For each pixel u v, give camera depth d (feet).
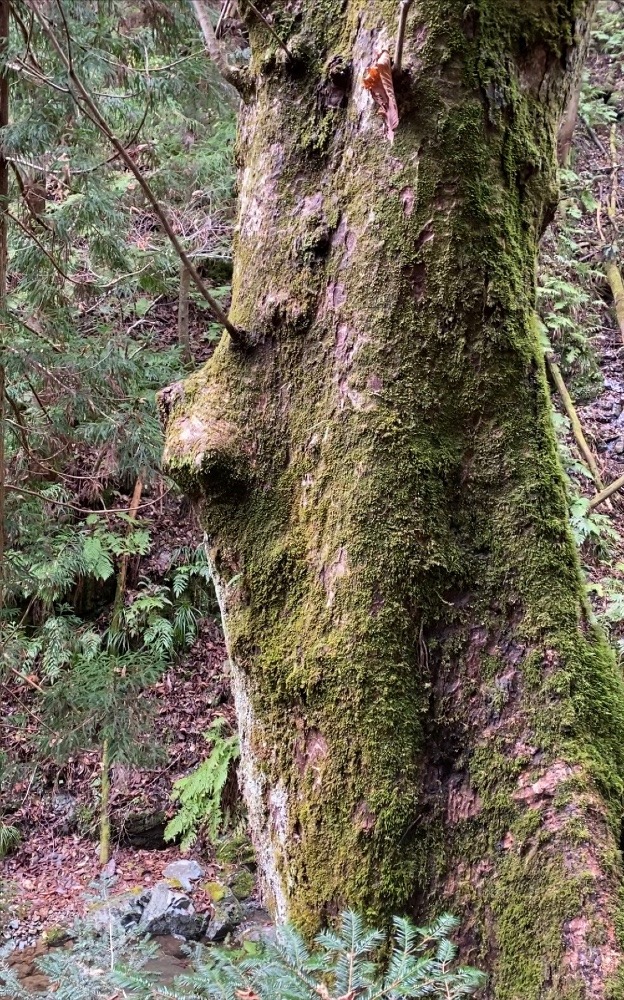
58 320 9.59
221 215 17.80
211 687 15.79
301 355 4.45
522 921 3.34
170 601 16.25
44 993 4.80
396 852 3.60
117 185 13.66
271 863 4.35
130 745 10.47
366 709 3.77
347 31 4.36
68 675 10.88
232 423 4.65
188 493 4.84
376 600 3.86
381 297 4.06
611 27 24.16
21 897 12.65
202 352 18.67
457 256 3.97
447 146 3.95
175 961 10.95
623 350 17.52
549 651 3.75
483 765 3.68
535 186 4.31
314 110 4.52
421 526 3.90
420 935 3.49
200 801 13.80
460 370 4.01
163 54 10.60
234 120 14.30
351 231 4.23
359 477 4.01
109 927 6.09
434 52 3.93
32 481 11.27
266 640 4.33
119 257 9.90
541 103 4.35
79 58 8.30
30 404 10.90
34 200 10.49
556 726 3.62
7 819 14.25
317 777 3.92
